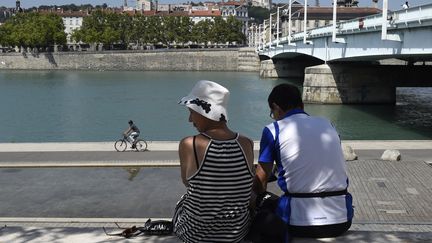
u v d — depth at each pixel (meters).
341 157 5.12
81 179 18.23
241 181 4.44
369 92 65.06
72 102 68.75
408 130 45.69
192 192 4.45
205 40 182.38
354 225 8.26
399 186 16.91
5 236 5.61
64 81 108.06
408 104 66.00
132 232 5.54
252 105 64.62
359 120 51.53
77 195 15.88
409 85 64.62
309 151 4.97
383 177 18.19
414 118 53.03
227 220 4.48
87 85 97.12
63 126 49.72
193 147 4.39
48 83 102.19
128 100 71.00
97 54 158.50
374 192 16.17
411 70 64.25
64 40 168.50
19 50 179.38
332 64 65.00
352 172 19.06
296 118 5.13
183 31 182.25
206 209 4.40
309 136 5.00
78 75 130.38
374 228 8.05
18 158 22.25
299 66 123.31
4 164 20.78
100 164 20.67
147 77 122.75
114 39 174.38
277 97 5.26
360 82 64.94
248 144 4.57
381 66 64.75
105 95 77.94
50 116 56.09
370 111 58.34
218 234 4.54
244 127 48.84
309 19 144.50
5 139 43.47
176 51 157.38
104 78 118.69
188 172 4.41
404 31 36.38
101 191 16.38
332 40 52.59
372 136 43.03
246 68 154.25
